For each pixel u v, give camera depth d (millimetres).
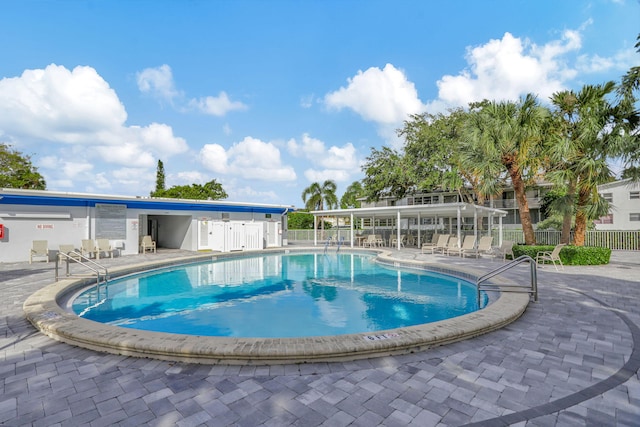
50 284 7895
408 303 7805
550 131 11742
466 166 13000
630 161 10711
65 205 13984
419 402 2795
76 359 3684
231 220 19656
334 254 18906
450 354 3801
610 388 3025
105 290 9094
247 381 3164
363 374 3307
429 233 26875
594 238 20344
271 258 17062
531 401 2807
